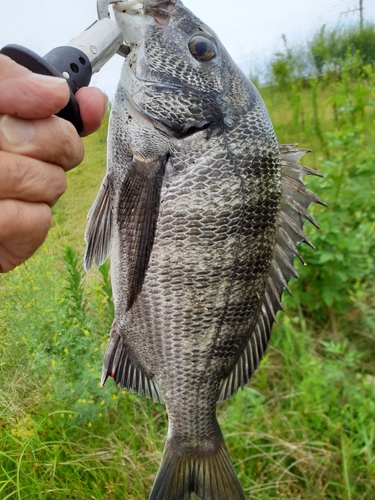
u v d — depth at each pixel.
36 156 0.15
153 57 0.21
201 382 0.24
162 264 0.21
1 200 0.14
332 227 0.51
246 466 0.37
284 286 0.24
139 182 0.21
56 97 0.14
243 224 0.22
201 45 0.21
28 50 0.14
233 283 0.22
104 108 0.17
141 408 0.41
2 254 0.16
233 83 0.22
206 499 0.25
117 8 0.21
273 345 0.49
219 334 0.23
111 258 0.23
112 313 0.43
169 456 0.25
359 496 0.35
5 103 0.14
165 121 0.21
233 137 0.21
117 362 0.24
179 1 0.22
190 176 0.21
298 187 0.24
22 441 0.35
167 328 0.22
